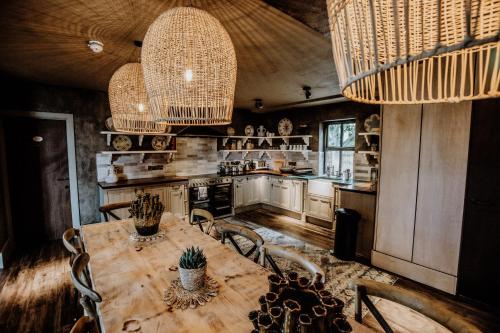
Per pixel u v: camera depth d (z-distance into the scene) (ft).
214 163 19.97
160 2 5.59
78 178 14.01
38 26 6.66
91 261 5.57
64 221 13.87
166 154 16.62
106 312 3.86
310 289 3.20
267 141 22.04
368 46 1.49
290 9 5.57
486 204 8.05
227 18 6.27
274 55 8.84
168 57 3.56
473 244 8.38
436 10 1.25
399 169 10.06
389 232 10.42
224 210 18.38
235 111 20.99
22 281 9.45
